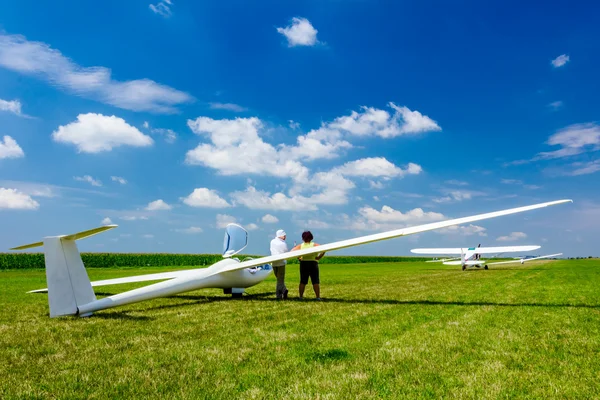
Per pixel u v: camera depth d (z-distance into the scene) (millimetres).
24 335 4750
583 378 3133
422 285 11984
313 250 7836
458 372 3281
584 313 6305
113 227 5414
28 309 7172
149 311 6668
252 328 5141
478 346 4152
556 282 12719
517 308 6887
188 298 8727
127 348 4133
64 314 5848
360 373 3258
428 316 6039
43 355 3895
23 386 2973
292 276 18469
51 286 5766
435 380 3090
